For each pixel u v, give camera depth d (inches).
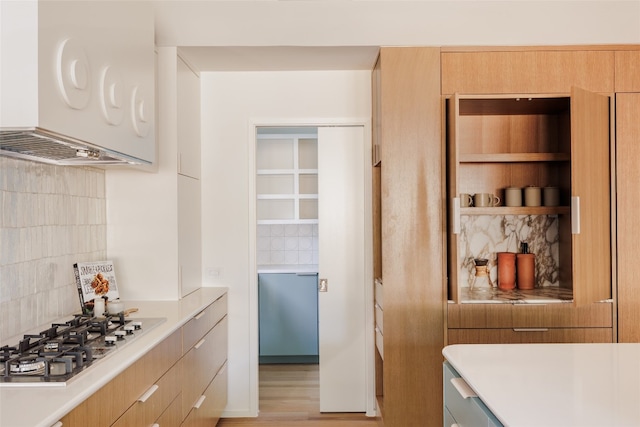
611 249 124.9
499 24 123.0
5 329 85.4
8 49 63.2
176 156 125.9
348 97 147.3
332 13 121.8
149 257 125.9
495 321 121.1
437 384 124.9
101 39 81.0
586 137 116.5
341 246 150.1
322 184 149.9
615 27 123.3
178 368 97.8
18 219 89.2
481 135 137.9
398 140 125.6
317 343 195.5
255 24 122.9
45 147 79.3
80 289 103.5
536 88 125.0
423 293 125.1
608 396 53.4
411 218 125.6
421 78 125.5
